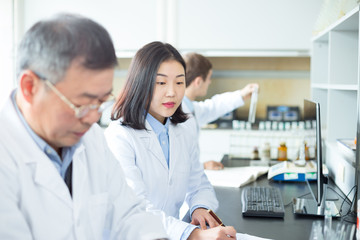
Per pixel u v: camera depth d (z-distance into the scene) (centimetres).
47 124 84
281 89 424
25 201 91
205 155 381
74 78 80
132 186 149
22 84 81
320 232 148
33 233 92
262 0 364
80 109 82
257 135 356
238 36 370
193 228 137
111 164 119
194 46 376
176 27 376
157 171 157
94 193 109
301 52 365
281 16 364
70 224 97
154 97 151
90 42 80
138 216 113
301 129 357
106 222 118
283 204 179
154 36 380
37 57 80
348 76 238
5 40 379
